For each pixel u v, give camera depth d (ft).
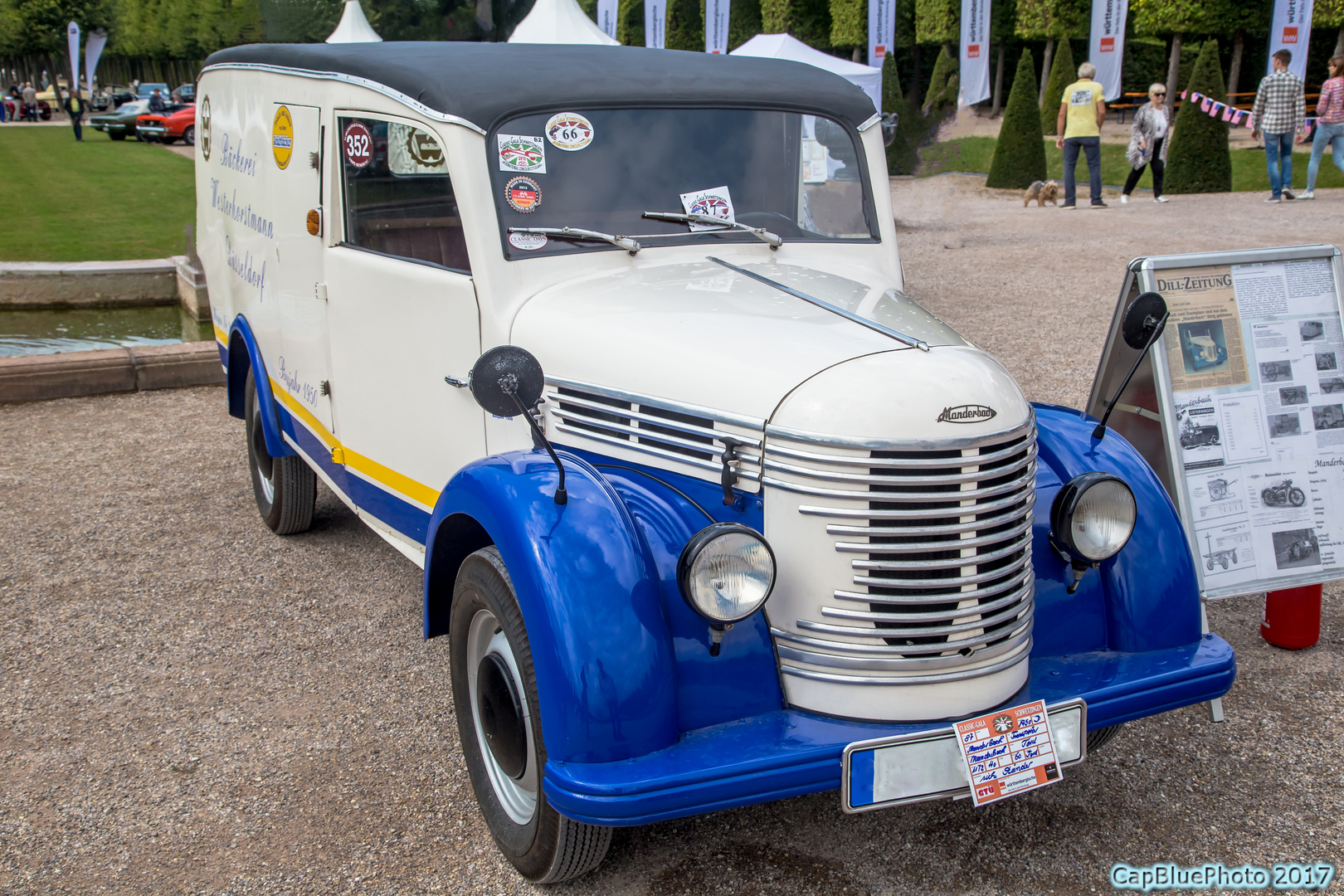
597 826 8.41
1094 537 9.11
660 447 9.34
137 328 38.32
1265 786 10.36
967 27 74.49
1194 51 99.35
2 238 53.67
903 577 8.33
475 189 10.53
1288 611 12.83
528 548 8.25
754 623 8.55
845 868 9.35
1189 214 46.68
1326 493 12.31
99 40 191.01
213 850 9.67
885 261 12.30
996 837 9.73
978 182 66.54
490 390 8.32
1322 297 12.39
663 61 12.13
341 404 13.57
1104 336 27.55
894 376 8.31
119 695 12.41
